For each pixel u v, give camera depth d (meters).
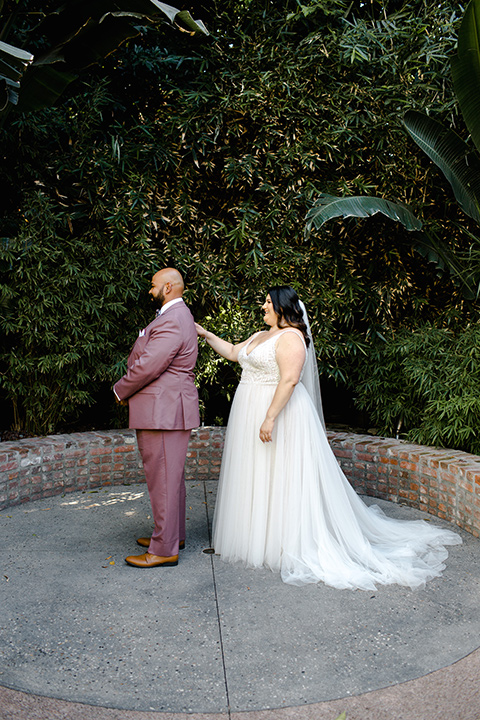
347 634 2.42
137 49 5.12
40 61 3.89
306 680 2.09
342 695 2.00
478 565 3.12
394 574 2.94
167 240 4.91
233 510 3.21
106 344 4.66
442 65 4.91
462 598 2.75
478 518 3.50
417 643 2.35
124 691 2.03
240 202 4.89
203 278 4.80
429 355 4.48
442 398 4.18
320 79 4.72
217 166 5.08
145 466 3.14
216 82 4.75
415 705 1.95
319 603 2.70
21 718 1.87
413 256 5.29
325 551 3.05
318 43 4.68
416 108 4.72
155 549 3.14
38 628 2.46
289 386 3.01
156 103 5.27
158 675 2.12
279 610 2.63
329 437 4.68
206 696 2.00
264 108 4.65
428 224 5.01
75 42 3.92
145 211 4.65
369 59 4.55
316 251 4.92
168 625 2.49
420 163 5.04
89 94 4.73
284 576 2.97
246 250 5.00
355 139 4.76
